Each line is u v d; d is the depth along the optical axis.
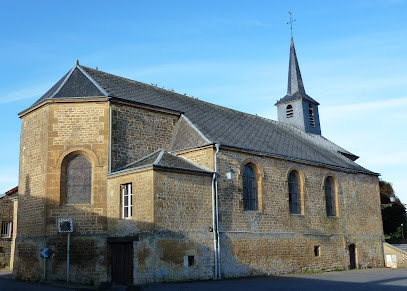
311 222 25.81
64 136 21.08
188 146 22.17
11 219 32.88
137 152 22.12
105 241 19.86
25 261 21.16
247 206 22.66
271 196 23.69
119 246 19.53
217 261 20.00
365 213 30.41
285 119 36.03
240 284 17.41
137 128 22.45
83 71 23.91
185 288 15.95
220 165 21.38
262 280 19.38
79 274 19.69
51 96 21.66
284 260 23.45
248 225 22.05
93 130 21.11
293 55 37.84
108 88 23.05
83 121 21.22
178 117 24.81
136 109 22.66
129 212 19.47
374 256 30.20
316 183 26.89
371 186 31.70
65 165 21.02
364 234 29.80
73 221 20.22
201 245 19.61
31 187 21.67
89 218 20.19
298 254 24.39
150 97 24.94
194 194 19.92
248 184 23.02
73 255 19.92
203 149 21.45
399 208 41.00
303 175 26.06
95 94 21.78
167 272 18.11
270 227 23.17
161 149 23.28
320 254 25.91
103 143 20.94
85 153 20.95
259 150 23.72
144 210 18.64
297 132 33.75
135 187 19.30
